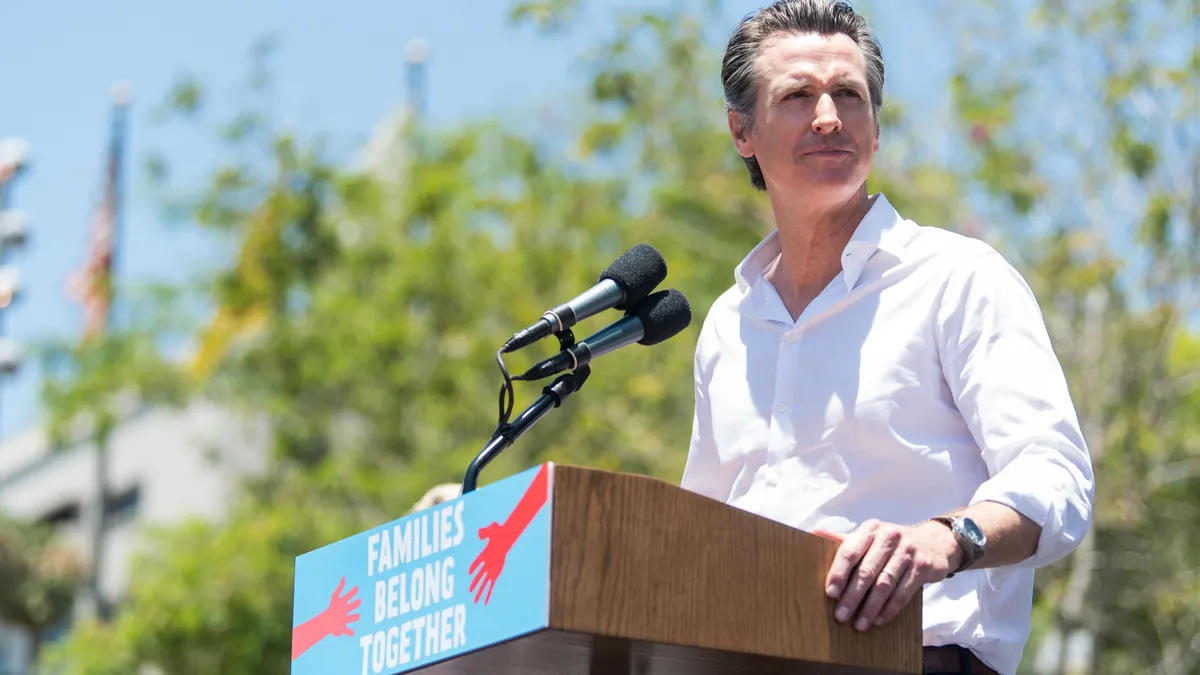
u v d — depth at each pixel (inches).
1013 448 270.2
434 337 1423.5
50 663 1434.5
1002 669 281.6
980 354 280.4
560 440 1298.0
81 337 1539.1
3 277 1588.3
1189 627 1295.5
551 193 1427.2
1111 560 1229.7
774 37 312.5
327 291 1487.5
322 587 265.3
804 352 298.5
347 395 1462.8
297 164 1507.1
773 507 294.4
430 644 241.0
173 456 2095.2
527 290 1403.8
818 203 305.1
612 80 1296.8
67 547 2166.6
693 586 228.5
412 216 1493.6
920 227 303.9
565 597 220.5
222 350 1498.5
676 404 1311.5
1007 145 1188.5
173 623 1322.6
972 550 246.4
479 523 235.1
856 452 289.1
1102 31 1167.6
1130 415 1169.4
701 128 1307.8
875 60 315.3
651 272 306.0
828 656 236.7
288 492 1440.7
